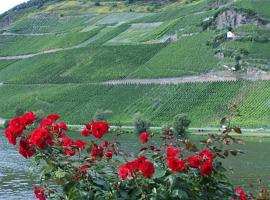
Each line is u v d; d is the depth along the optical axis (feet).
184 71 599.16
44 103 571.69
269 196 41.73
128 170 36.81
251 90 505.25
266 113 453.99
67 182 37.19
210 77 571.28
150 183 36.83
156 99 524.52
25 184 187.73
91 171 38.83
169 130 43.96
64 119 517.55
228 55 609.01
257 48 622.54
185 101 507.30
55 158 38.11
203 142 41.34
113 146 41.47
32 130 38.99
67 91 592.19
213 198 37.58
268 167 219.82
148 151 42.04
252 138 359.46
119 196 36.52
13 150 306.96
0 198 164.14
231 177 191.72
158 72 607.78
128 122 471.21
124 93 558.15
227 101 490.08
